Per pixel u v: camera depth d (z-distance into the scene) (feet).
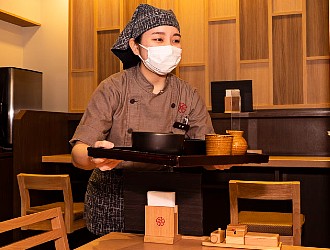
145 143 3.40
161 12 4.39
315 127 10.73
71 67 13.32
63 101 13.58
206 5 11.87
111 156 3.49
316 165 9.09
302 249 3.54
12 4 12.91
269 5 11.29
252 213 8.66
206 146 3.74
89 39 13.19
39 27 13.91
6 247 3.38
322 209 10.48
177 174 3.79
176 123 4.86
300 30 11.18
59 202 10.89
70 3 13.34
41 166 11.12
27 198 9.24
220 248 3.47
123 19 12.74
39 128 11.06
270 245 3.42
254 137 11.12
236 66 11.61
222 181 11.30
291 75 11.22
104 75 13.02
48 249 10.85
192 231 3.76
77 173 12.39
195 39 12.09
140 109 4.66
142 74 4.67
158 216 3.67
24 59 14.03
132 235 3.94
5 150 11.05
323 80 10.94
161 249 3.46
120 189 4.81
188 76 12.20
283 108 11.12
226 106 10.48
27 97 12.17
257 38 11.49
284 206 10.85
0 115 11.57
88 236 11.64
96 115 4.45
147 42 4.40
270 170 10.93
